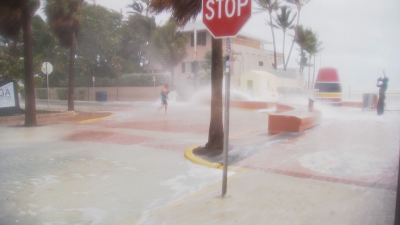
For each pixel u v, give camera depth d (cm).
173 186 646
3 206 557
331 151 812
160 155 905
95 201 575
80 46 3884
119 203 565
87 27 3719
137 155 912
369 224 430
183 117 1806
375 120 1318
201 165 783
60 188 644
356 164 699
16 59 2106
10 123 1641
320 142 913
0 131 1376
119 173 741
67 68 4000
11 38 1947
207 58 3481
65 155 924
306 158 759
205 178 685
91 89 4000
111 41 3900
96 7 3794
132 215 514
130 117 1869
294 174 650
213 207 512
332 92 1992
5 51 2083
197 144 1033
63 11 2048
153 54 3572
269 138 1012
